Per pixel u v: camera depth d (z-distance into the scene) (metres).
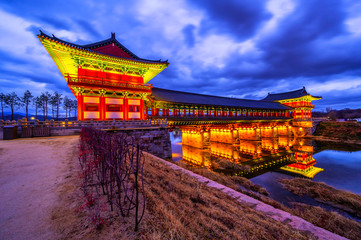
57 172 6.85
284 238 4.48
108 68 24.36
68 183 5.76
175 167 11.58
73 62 22.59
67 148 11.37
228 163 31.44
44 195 4.86
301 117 60.75
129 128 18.94
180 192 6.52
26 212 3.97
